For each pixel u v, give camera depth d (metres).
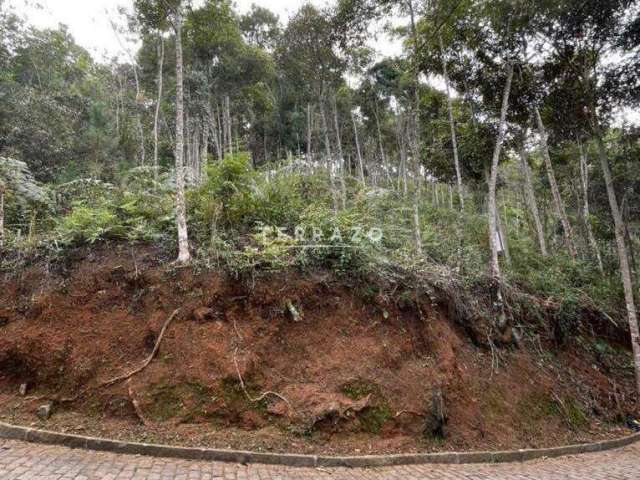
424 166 13.03
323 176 10.03
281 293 5.48
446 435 5.08
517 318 7.79
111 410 4.28
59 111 13.28
